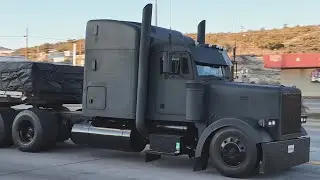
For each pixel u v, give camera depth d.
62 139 12.63
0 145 12.78
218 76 10.34
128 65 10.48
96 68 10.89
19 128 12.18
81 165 10.45
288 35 78.19
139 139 11.02
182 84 9.92
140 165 10.52
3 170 9.77
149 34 10.19
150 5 10.13
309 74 50.59
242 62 55.41
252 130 8.98
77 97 13.47
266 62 52.34
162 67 10.11
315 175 9.54
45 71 12.52
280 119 9.22
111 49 10.69
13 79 12.53
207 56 10.09
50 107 13.42
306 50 66.50
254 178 9.18
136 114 10.27
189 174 9.52
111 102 10.70
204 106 9.71
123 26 10.55
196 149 9.50
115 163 10.74
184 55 9.86
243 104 9.43
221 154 9.23
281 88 9.32
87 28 11.02
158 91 10.20
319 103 39.78
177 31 11.53
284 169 10.15
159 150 10.07
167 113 10.10
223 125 9.24
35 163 10.62
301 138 9.90
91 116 11.01
